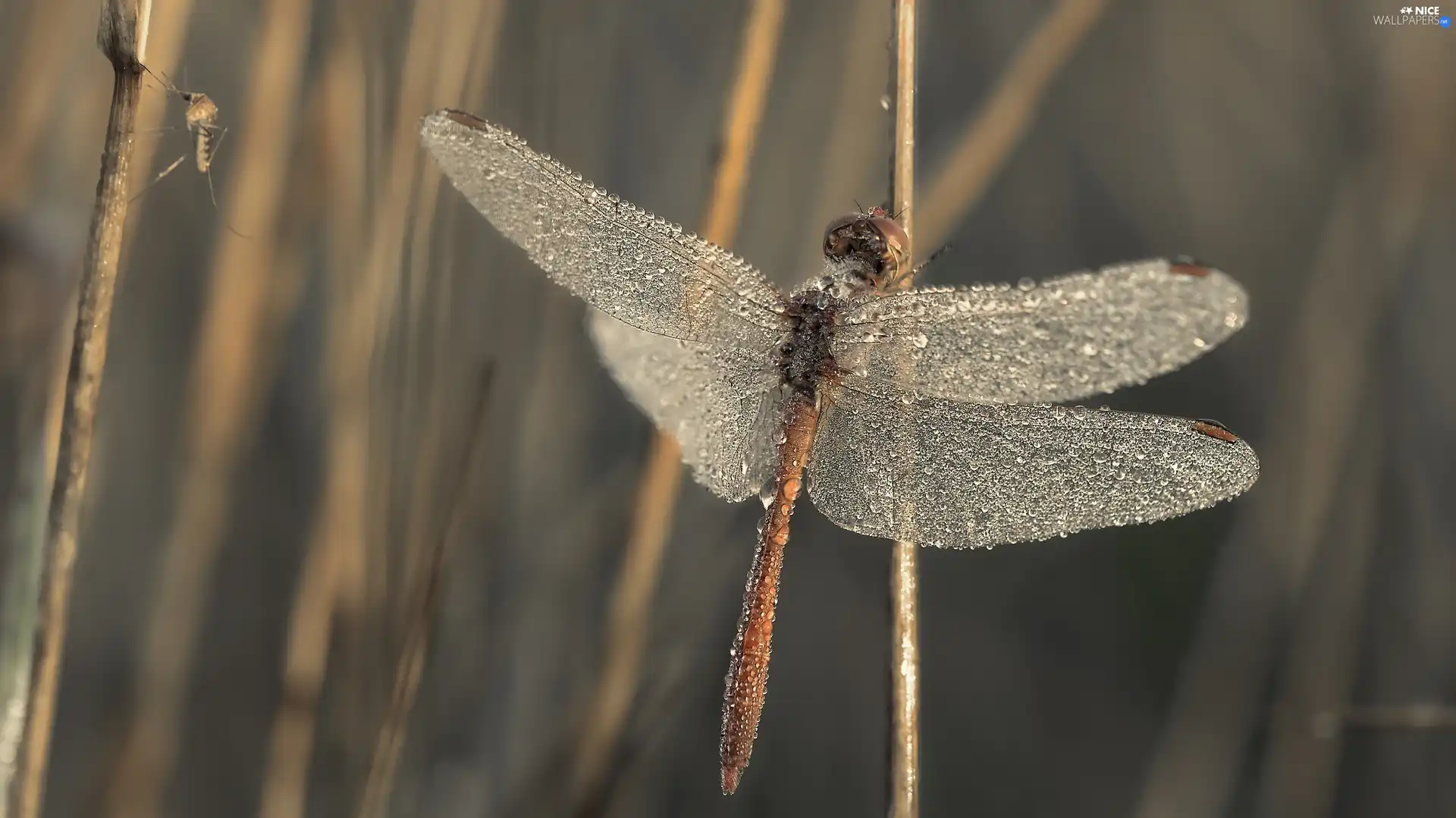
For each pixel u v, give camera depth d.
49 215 0.92
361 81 0.91
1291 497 0.94
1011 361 0.90
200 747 0.94
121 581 0.95
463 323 0.92
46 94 0.92
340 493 0.91
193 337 0.94
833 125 0.95
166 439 0.95
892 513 0.90
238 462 0.92
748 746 0.90
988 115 0.93
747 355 0.91
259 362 0.92
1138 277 0.89
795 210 0.95
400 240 0.91
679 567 0.93
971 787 0.95
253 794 0.94
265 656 0.95
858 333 0.90
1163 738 0.94
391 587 0.92
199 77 0.93
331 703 0.92
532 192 0.90
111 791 0.92
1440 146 0.95
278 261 0.92
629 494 0.94
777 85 0.95
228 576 0.95
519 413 0.93
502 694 0.93
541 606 0.93
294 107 0.92
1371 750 0.94
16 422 0.91
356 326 0.91
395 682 0.91
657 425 0.91
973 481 0.90
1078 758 0.95
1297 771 0.94
